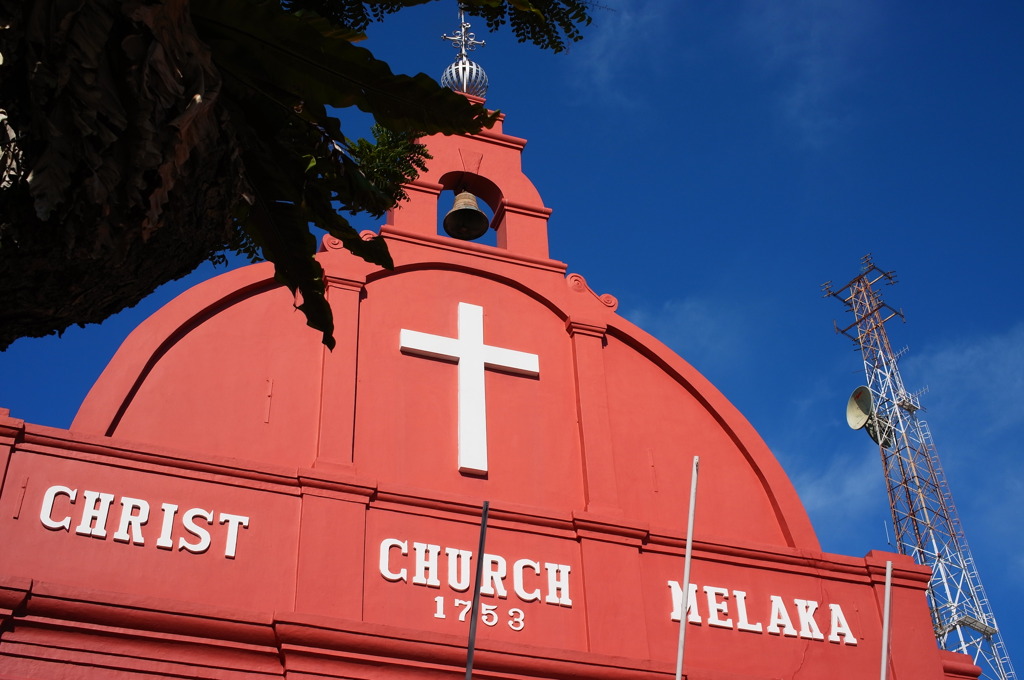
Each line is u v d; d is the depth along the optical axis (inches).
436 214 661.9
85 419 524.7
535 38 260.4
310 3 262.5
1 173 183.8
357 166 269.7
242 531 510.0
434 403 590.2
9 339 202.7
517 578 541.3
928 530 946.1
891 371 1031.6
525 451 592.1
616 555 561.9
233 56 229.9
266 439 549.3
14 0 183.5
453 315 625.3
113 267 198.4
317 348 585.3
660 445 623.2
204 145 206.7
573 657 511.5
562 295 655.1
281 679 469.4
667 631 552.7
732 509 614.5
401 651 485.7
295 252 265.7
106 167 189.2
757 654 561.6
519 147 717.3
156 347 557.9
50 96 185.9
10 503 482.6
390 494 539.5
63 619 451.5
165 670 455.2
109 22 190.2
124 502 499.2
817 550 604.7
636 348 657.0
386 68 241.1
